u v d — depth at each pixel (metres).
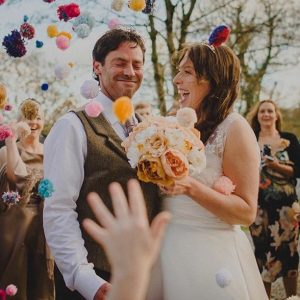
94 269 2.32
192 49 2.48
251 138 2.38
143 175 2.11
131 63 2.46
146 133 2.11
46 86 2.79
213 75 2.43
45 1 2.48
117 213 0.99
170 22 10.74
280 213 4.94
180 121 2.18
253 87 12.46
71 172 2.28
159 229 0.99
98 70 2.55
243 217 2.28
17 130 2.83
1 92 2.50
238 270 2.36
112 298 0.97
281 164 4.96
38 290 3.81
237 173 2.32
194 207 2.39
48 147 2.36
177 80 2.52
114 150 2.38
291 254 4.96
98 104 2.27
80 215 2.34
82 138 2.34
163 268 2.38
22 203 3.78
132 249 0.97
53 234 2.24
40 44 2.45
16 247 3.74
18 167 3.76
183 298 2.32
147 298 2.38
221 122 2.44
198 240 2.36
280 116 5.18
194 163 2.13
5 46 2.39
